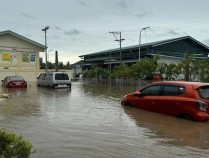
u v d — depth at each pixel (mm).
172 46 51438
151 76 35531
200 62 30031
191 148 7797
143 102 13625
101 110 14039
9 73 43750
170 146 7969
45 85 32531
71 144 8086
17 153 4438
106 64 62344
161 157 7062
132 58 53656
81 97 20625
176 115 11852
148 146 7961
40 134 9188
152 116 12180
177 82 12258
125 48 56281
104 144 8117
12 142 4465
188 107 11305
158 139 8672
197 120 11023
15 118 11938
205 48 54812
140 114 12672
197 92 11273
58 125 10547
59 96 21422
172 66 33156
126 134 9258
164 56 48719
